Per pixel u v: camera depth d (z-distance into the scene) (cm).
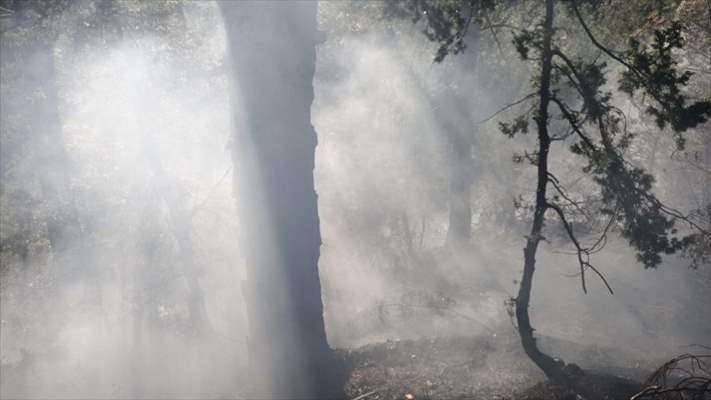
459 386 1067
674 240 1048
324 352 1125
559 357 1302
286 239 1086
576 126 1053
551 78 1070
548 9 1033
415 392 1046
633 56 1042
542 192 1046
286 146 1070
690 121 1022
